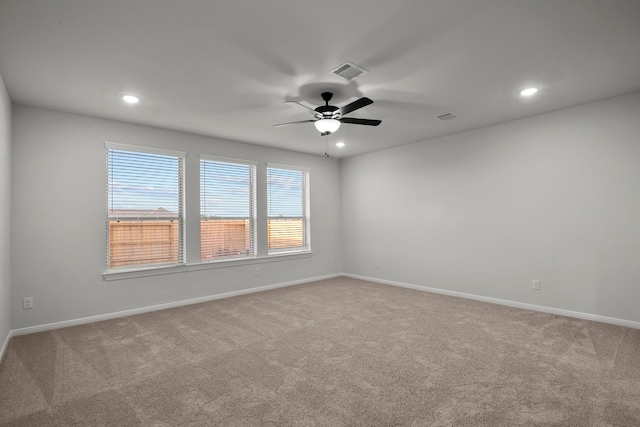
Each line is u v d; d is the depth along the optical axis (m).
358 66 2.67
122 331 3.41
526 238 4.12
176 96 3.25
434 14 2.01
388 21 2.08
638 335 3.14
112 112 3.69
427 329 3.38
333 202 6.55
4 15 1.93
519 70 2.79
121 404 2.06
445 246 4.98
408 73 2.81
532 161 4.05
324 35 2.23
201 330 3.42
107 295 3.87
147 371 2.50
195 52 2.42
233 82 2.95
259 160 5.43
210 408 2.01
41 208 3.50
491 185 4.44
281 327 3.49
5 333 3.02
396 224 5.67
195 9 1.92
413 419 1.87
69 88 3.03
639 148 3.33
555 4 1.93
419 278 5.34
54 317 3.53
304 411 1.96
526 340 3.04
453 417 1.89
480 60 2.60
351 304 4.41
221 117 3.92
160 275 4.29
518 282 4.20
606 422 1.83
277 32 2.18
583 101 3.56
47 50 2.36
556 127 3.86
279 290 5.32
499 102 3.55
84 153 3.77
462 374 2.40
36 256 3.45
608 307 3.51
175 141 4.48
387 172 5.81
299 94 3.23
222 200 4.97
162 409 2.00
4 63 2.53
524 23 2.12
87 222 3.76
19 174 3.38
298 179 6.06
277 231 5.70
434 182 5.11
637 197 3.34
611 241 3.50
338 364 2.59
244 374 2.44
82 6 1.87
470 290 4.69
